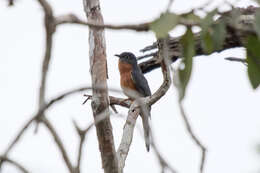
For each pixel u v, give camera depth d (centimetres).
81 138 496
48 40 438
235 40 1008
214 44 469
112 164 855
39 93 445
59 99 460
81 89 469
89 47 1047
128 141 948
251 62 496
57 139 471
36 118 447
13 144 443
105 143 881
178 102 478
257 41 488
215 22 476
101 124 871
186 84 482
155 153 509
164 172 501
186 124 546
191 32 487
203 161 553
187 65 486
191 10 472
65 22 448
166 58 529
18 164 448
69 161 475
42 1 431
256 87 496
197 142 552
